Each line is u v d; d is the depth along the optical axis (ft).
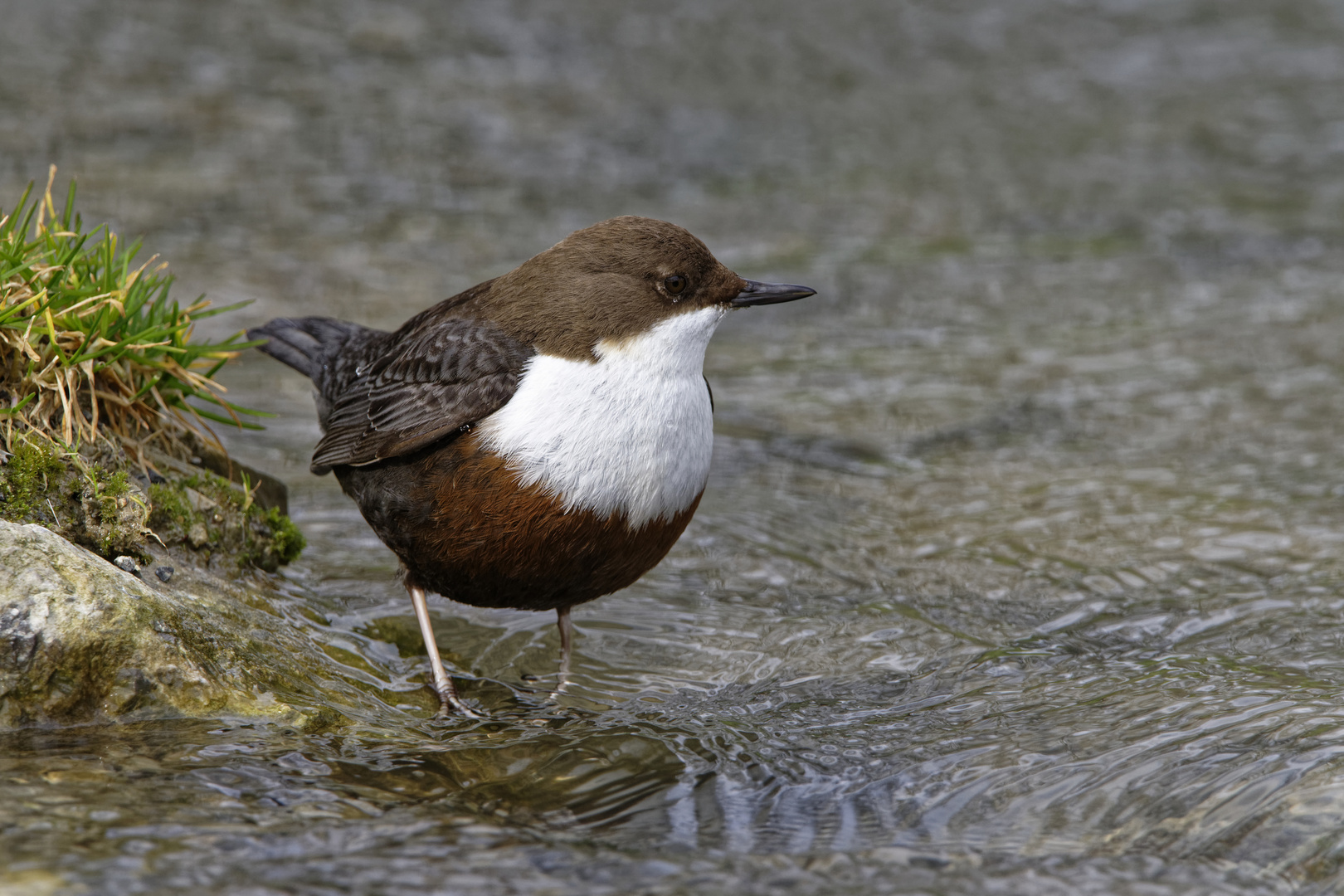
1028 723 23.99
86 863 17.60
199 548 27.25
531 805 21.20
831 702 25.63
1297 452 40.27
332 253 55.93
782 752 23.27
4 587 21.44
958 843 19.90
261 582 28.40
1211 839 19.66
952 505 37.17
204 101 72.28
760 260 59.82
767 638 29.04
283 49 82.53
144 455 27.14
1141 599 30.68
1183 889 18.45
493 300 27.73
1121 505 36.70
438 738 23.63
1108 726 23.57
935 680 26.61
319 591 29.73
